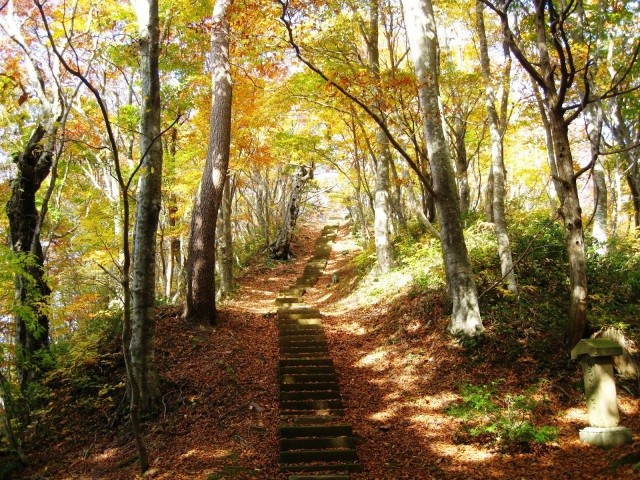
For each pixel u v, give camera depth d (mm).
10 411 7523
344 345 10734
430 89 9336
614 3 10812
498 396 7504
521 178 24188
